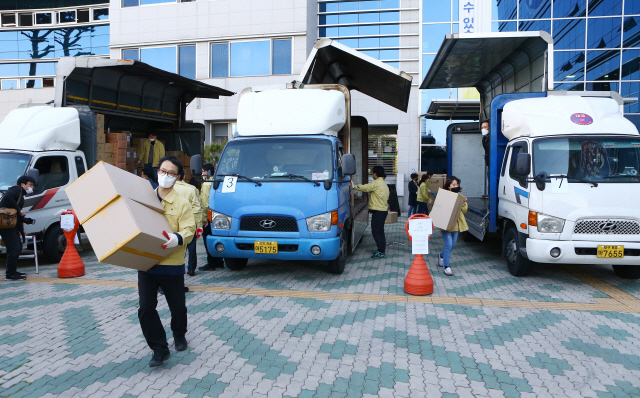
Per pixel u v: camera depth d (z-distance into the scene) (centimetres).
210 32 1880
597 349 438
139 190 390
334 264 727
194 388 357
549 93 823
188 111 1903
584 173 661
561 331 486
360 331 485
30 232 795
